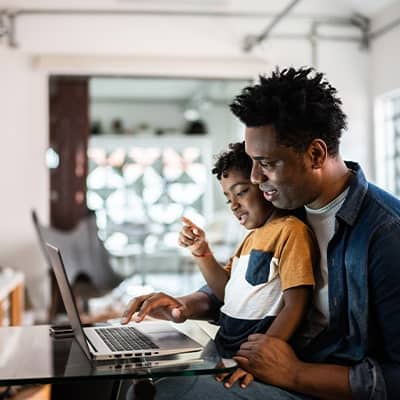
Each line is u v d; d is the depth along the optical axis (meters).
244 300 1.61
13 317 3.83
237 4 4.95
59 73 5.01
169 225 10.11
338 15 5.03
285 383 1.40
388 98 4.97
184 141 10.21
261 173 1.51
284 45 5.02
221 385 1.48
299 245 1.54
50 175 5.27
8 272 4.18
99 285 4.91
